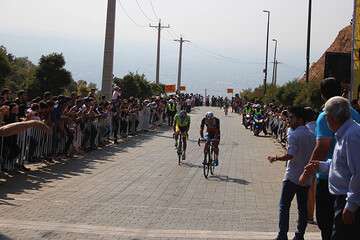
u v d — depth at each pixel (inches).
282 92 1450.5
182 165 684.1
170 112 1448.1
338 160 210.2
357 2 476.4
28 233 311.3
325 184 250.7
